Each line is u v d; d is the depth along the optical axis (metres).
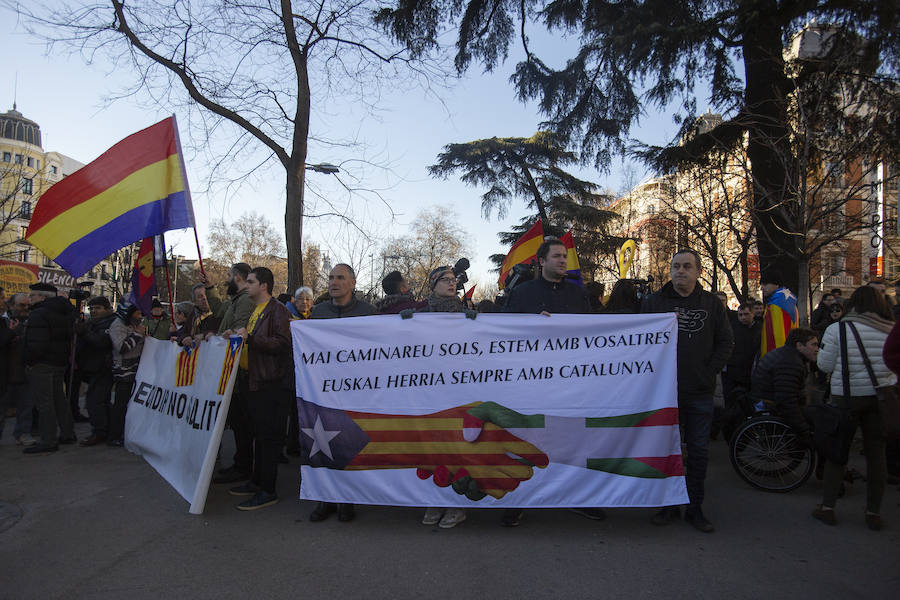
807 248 9.48
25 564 3.63
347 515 4.41
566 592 3.25
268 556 3.75
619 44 11.89
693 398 4.34
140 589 3.29
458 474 4.26
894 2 9.20
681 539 4.07
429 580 3.40
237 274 5.61
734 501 5.00
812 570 3.56
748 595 3.23
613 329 4.32
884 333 4.26
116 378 7.13
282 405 4.80
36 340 6.68
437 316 4.46
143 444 5.92
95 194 5.88
